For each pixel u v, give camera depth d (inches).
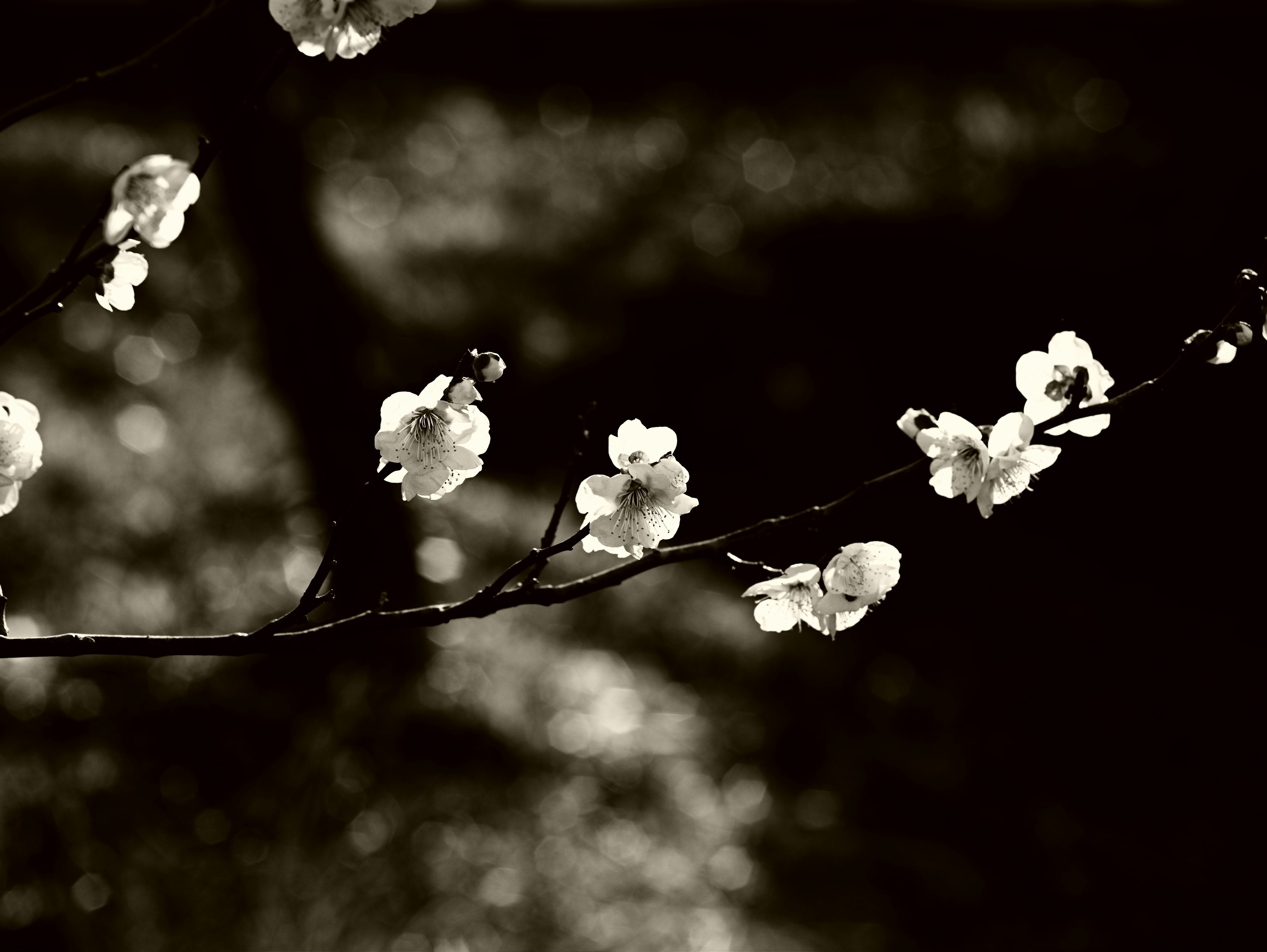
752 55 355.3
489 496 263.0
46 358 274.4
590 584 59.8
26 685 165.5
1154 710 227.1
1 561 190.7
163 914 139.9
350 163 368.5
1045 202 326.3
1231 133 317.4
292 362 189.2
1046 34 346.6
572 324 346.6
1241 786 206.2
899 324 325.4
